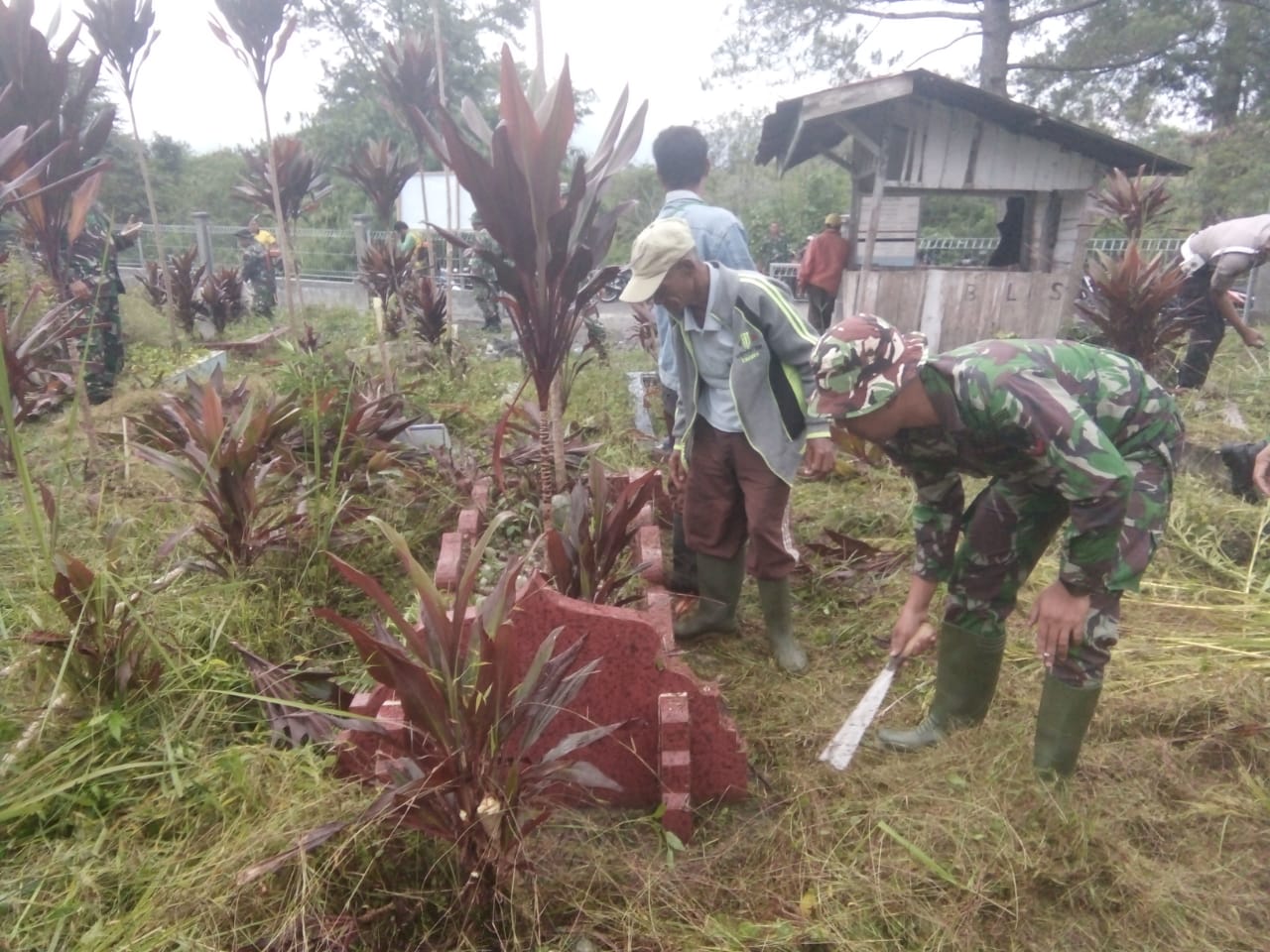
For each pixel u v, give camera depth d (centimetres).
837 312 991
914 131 855
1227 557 430
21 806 225
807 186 2272
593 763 254
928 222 2008
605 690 247
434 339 782
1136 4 1585
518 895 212
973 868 228
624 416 636
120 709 267
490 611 206
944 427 231
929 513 270
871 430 234
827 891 224
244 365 870
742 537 348
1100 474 211
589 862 230
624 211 318
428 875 212
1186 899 227
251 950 199
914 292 898
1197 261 654
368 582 189
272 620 336
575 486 306
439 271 1109
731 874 233
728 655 351
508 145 278
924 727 293
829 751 265
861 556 421
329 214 2408
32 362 470
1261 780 272
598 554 294
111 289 715
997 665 285
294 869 210
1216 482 511
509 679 200
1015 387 217
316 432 381
